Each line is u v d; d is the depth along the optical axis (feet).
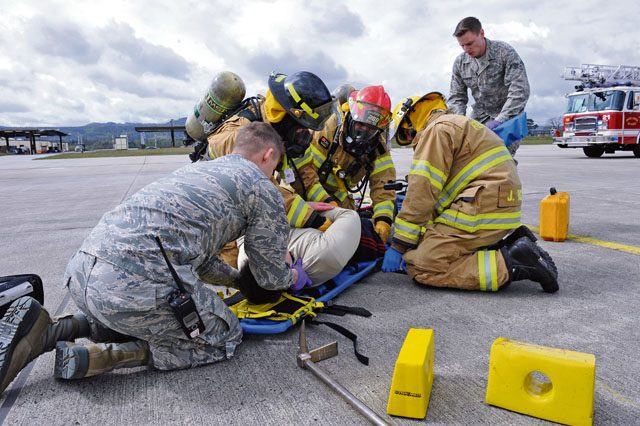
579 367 5.53
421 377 5.76
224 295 10.29
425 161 10.08
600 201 21.70
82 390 6.68
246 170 7.17
